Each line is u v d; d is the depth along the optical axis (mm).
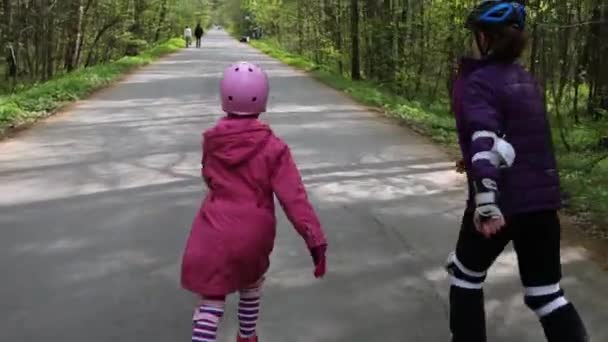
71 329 4320
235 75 3496
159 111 14531
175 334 4270
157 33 49719
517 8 3365
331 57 31656
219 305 3498
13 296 4824
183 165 9141
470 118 3266
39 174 8523
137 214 6883
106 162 9281
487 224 3205
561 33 13383
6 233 6227
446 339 4242
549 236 3422
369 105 16750
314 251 3436
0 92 21531
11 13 23844
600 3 13195
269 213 3521
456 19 18453
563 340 3465
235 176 3486
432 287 5098
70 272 5301
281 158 3488
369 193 7938
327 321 4484
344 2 30141
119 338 4207
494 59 3361
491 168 3166
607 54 14195
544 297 3486
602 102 14570
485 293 4953
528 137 3332
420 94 24062
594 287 5121
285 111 15078
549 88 14898
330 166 9375
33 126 12266
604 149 11461
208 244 3447
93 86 19359
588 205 7227
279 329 4352
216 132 3512
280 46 56812
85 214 6855
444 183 8508
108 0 31672
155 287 5016
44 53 24953
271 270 5391
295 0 43375
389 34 24953
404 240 6227
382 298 4883
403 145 11141
